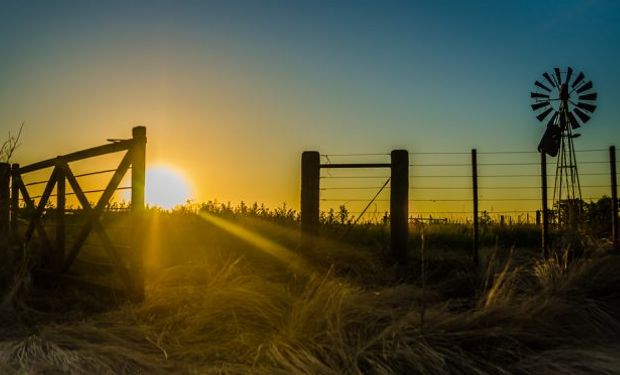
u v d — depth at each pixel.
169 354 4.35
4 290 6.00
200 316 4.89
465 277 6.80
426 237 10.50
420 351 4.04
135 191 5.85
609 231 9.73
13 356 4.03
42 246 7.43
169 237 9.12
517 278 6.32
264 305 5.05
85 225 6.46
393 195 8.40
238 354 4.30
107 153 6.25
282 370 3.88
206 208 11.49
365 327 4.48
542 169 8.40
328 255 8.02
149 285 6.17
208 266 6.56
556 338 4.61
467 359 4.04
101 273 6.95
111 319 5.16
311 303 4.73
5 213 7.64
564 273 6.25
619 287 5.84
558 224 10.89
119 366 4.00
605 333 4.91
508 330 4.50
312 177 8.70
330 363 3.99
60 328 4.64
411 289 5.86
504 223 12.66
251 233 9.59
